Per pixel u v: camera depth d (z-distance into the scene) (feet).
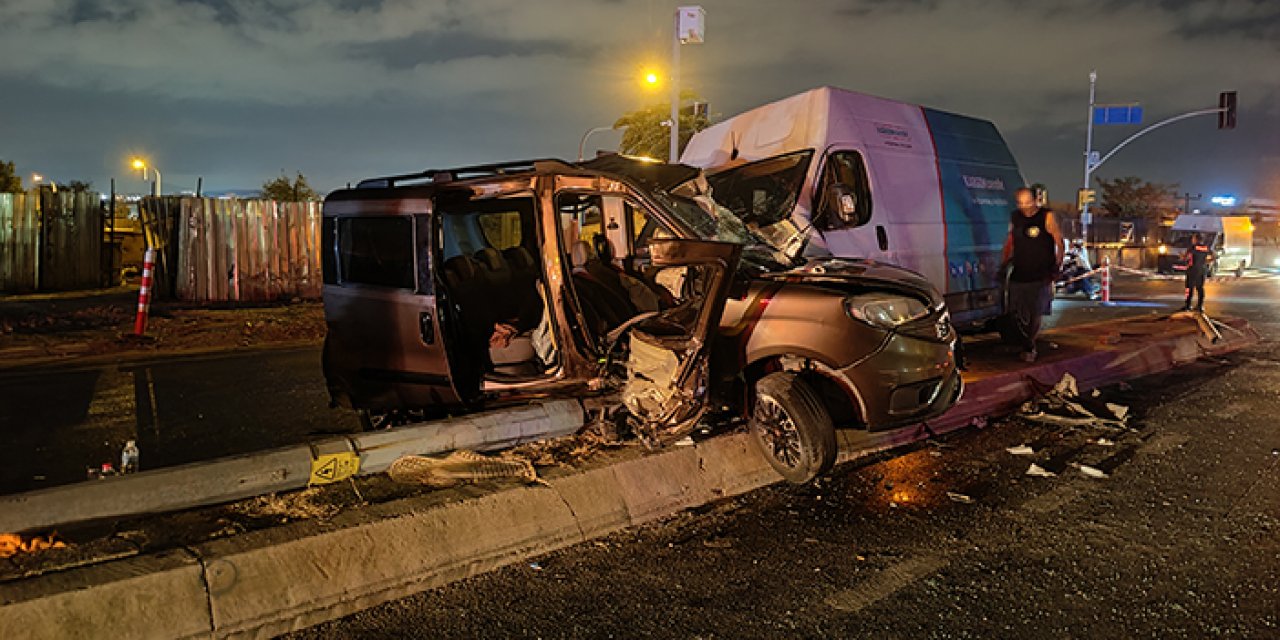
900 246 26.32
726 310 17.03
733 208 26.61
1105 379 28.17
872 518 15.40
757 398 16.85
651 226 21.02
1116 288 85.92
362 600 12.10
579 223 23.38
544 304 17.49
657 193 17.94
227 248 55.83
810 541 14.34
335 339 19.77
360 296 18.92
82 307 49.83
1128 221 150.71
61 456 20.10
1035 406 23.49
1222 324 38.09
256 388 28.50
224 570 11.45
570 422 17.40
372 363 18.90
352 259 19.38
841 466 18.57
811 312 16.14
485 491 14.26
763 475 17.39
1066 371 27.07
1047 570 13.03
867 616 11.64
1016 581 12.66
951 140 30.96
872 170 26.32
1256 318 51.44
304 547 12.15
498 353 18.15
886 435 20.04
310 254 58.65
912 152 28.50
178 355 36.19
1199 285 55.62
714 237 17.63
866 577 12.89
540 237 17.35
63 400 26.50
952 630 11.21
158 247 55.11
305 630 11.53
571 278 17.30
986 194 31.71
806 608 11.91
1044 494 16.62
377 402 19.31
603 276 19.40
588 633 11.30
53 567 11.41
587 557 13.82
